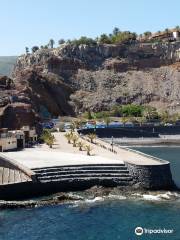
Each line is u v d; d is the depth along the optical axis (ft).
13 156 375.04
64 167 322.75
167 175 319.27
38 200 282.77
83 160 352.28
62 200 282.15
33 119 541.34
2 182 294.66
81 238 220.02
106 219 247.09
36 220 245.65
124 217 250.78
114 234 224.94
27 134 476.54
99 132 653.71
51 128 652.48
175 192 307.99
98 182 313.73
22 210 262.67
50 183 301.63
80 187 310.24
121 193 298.97
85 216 252.42
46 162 341.21
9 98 579.07
